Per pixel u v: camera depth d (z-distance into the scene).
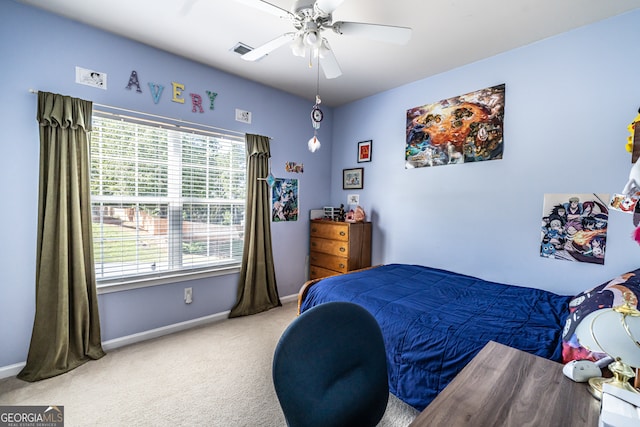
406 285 2.19
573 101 2.02
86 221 2.07
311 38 1.54
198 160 2.70
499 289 2.11
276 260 3.35
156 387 1.79
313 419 0.78
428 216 2.86
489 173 2.44
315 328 0.87
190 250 2.68
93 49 2.10
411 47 2.28
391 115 3.17
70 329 2.01
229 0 1.78
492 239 2.43
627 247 1.82
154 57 2.38
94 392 1.73
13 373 1.87
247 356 2.18
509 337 1.37
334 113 3.84
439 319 1.58
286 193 3.39
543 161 2.15
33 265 1.94
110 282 2.24
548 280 2.14
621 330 0.75
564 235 2.06
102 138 2.18
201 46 2.35
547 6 1.77
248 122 3.00
